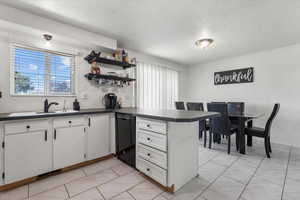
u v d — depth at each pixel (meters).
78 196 1.55
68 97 2.60
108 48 2.77
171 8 1.85
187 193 1.60
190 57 4.10
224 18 2.09
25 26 1.90
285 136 3.22
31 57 2.29
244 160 2.45
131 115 2.08
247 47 3.27
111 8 1.84
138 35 2.66
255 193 1.59
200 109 3.35
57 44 2.46
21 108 2.15
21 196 1.54
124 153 2.27
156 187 1.70
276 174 1.99
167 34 2.61
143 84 3.90
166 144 1.57
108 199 1.50
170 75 4.68
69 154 2.06
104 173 2.02
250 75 3.69
